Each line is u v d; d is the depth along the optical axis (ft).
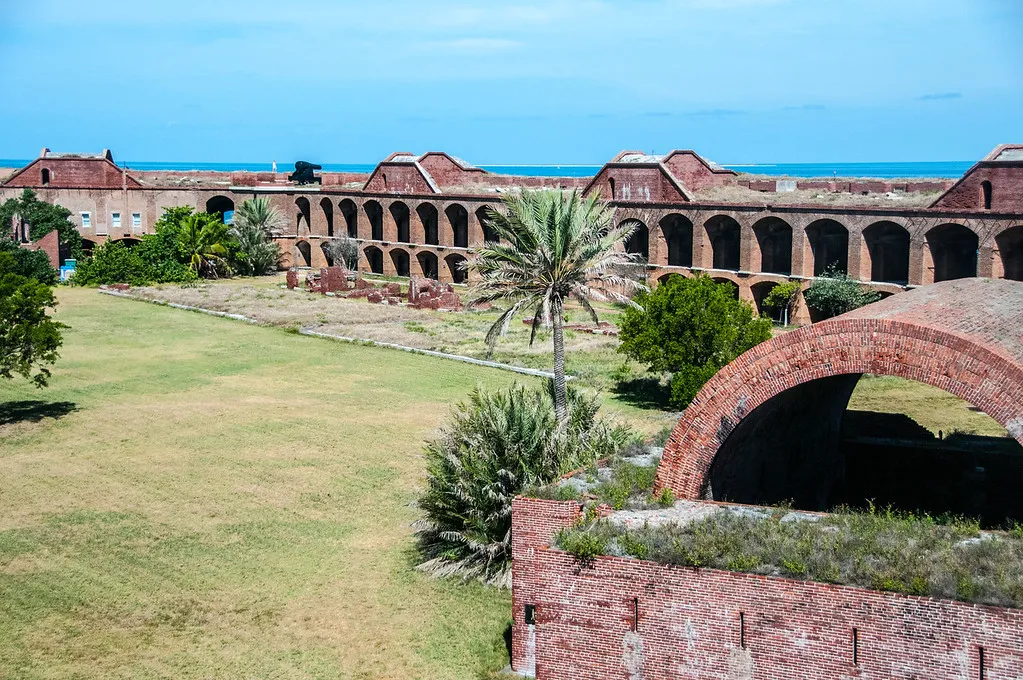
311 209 331.36
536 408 98.84
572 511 72.74
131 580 93.81
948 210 201.87
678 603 65.31
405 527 106.73
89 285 288.10
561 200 121.49
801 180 258.57
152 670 78.23
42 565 97.09
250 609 88.22
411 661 79.56
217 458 130.41
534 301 121.90
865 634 60.23
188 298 263.08
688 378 145.07
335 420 148.36
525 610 73.87
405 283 292.20
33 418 149.69
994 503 100.48
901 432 110.22
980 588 58.13
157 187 334.03
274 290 279.69
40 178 329.52
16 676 77.10
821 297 214.69
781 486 91.91
